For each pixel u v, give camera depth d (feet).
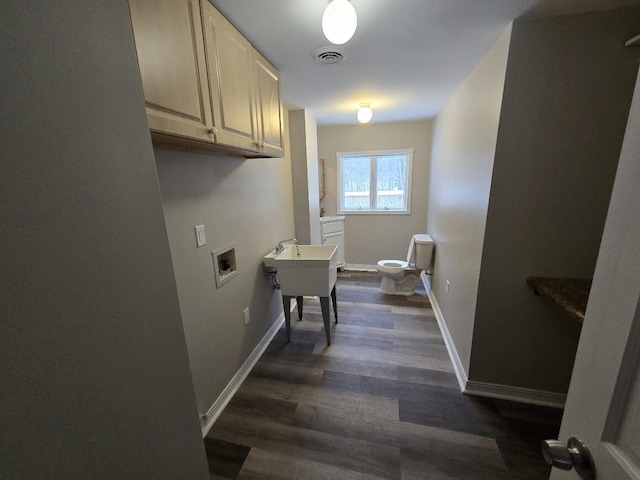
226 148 4.47
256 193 6.99
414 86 7.11
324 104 8.70
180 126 3.15
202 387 4.96
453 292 7.20
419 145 12.26
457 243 6.96
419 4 3.75
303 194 9.86
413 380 6.16
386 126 12.43
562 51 4.13
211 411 5.19
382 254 13.83
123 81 1.67
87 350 1.43
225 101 4.00
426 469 4.22
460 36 4.58
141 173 1.80
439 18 4.08
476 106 5.71
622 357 1.35
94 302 1.47
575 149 4.39
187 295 4.51
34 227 1.18
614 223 1.46
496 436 4.74
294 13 3.91
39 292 1.20
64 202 1.31
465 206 6.33
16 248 1.12
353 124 12.57
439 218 9.50
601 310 1.53
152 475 1.90
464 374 5.93
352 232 13.98
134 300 1.74
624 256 1.37
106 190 1.54
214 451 4.59
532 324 5.18
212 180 5.13
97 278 1.48
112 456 1.59
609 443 1.42
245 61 4.55
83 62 1.41
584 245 4.66
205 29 3.54
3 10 1.07
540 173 4.57
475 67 5.82
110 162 1.57
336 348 7.46
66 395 1.32
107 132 1.56
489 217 4.91
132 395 1.73
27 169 1.16
